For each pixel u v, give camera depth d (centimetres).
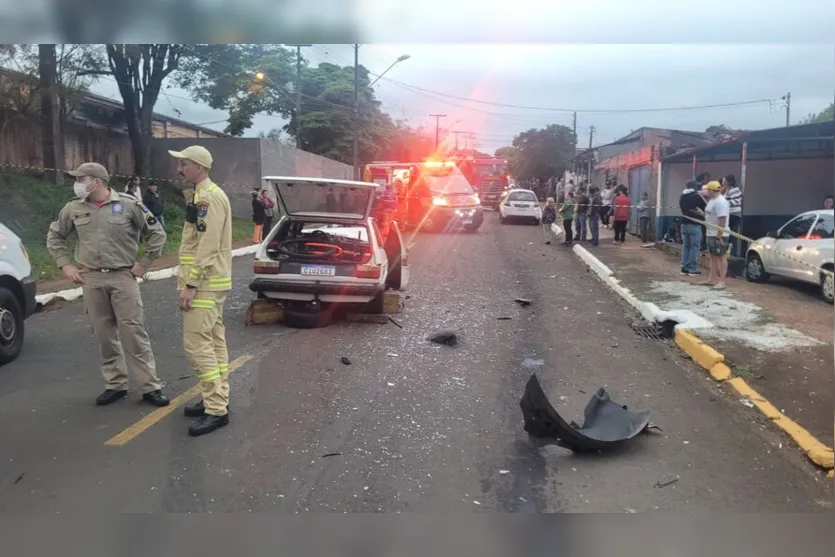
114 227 520
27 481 409
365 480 419
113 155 2322
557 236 2105
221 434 486
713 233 1057
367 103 4388
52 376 622
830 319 834
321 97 4122
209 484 408
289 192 854
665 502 399
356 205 886
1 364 658
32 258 1281
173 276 1309
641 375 659
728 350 697
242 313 916
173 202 2361
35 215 1552
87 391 578
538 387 470
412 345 756
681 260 1292
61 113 1931
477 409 552
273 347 735
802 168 1606
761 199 1625
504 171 3756
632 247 1698
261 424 507
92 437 477
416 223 2289
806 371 636
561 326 865
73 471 423
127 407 539
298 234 908
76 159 2136
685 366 691
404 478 423
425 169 2342
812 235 1006
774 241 1084
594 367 684
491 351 740
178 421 510
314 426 505
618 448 477
